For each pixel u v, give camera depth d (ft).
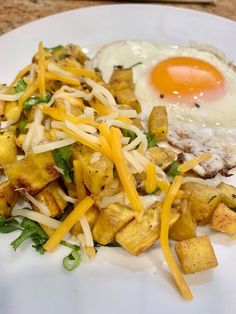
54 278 0.33
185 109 0.47
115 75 0.46
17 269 0.34
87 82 0.42
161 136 0.43
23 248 0.35
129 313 0.32
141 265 0.34
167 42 0.54
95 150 0.35
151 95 0.49
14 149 0.38
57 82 0.42
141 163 0.36
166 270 0.34
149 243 0.34
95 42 0.54
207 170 0.41
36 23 0.54
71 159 0.35
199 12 0.56
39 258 0.34
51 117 0.38
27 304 0.32
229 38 0.54
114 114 0.38
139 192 0.36
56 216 0.36
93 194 0.35
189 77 0.48
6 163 0.38
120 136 0.35
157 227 0.34
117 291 0.33
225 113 0.47
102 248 0.35
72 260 0.34
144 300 0.32
